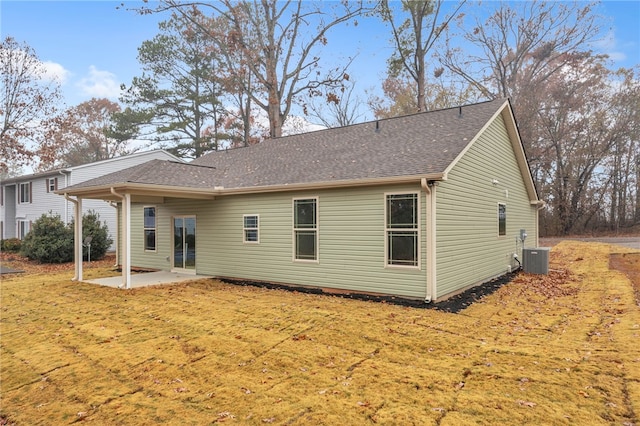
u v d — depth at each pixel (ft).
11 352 18.99
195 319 23.18
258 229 36.94
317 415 12.07
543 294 30.01
